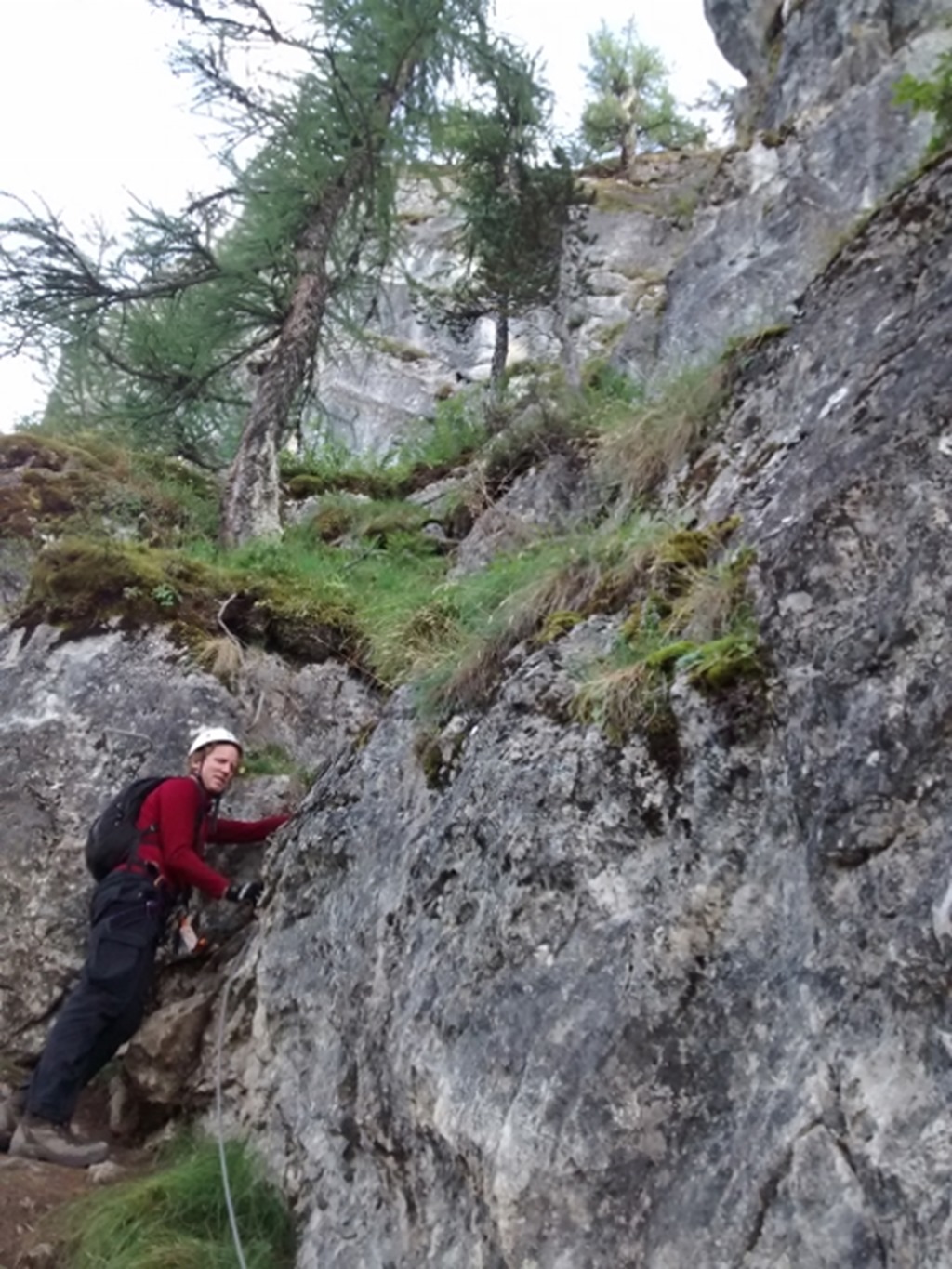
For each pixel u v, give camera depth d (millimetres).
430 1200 3689
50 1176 4512
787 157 13797
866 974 2959
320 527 10023
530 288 12492
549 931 3658
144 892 5094
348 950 4527
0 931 5586
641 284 16328
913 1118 2717
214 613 6977
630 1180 3139
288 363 10359
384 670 6594
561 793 3871
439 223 19094
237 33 10555
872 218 5355
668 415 6004
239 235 10688
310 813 5199
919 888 2928
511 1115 3357
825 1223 2764
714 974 3311
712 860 3482
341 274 11336
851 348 4770
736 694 3672
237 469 9844
